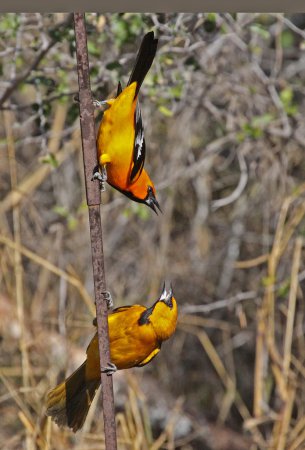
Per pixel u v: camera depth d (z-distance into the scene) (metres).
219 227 16.55
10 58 12.70
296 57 16.17
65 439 11.01
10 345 12.67
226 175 16.41
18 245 12.07
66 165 15.71
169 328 7.48
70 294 13.95
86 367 7.73
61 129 14.34
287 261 14.26
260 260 12.70
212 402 15.98
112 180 7.20
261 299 13.59
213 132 15.59
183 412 14.80
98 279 6.13
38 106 10.99
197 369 16.25
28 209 15.35
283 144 14.00
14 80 11.01
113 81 11.08
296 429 11.68
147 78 11.16
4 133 15.33
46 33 11.38
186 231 16.53
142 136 7.01
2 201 15.26
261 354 12.00
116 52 11.72
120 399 13.03
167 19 11.46
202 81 13.98
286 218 14.56
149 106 14.48
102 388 6.23
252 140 13.77
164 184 14.73
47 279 14.20
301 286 14.90
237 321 16.23
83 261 15.03
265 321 12.27
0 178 15.63
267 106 14.31
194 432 14.17
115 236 16.12
